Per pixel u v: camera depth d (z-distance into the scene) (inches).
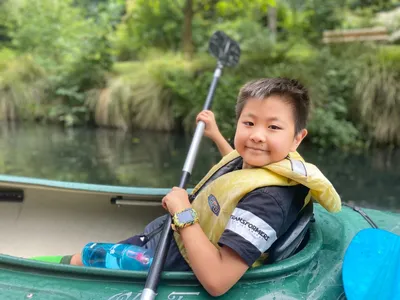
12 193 66.3
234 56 82.3
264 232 34.0
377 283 36.4
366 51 224.8
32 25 323.0
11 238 66.5
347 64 216.8
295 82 39.0
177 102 230.4
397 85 202.1
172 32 295.4
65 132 235.1
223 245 34.3
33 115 268.2
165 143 202.8
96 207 65.7
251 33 263.3
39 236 66.2
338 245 43.8
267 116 36.6
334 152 185.9
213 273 33.5
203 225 39.9
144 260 42.6
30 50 321.4
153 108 234.1
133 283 36.7
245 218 34.2
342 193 134.8
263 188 35.7
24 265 37.9
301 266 38.6
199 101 216.1
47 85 274.4
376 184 143.1
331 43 247.8
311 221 46.1
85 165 161.9
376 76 204.8
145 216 64.9
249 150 37.4
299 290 36.5
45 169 156.9
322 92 206.5
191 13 261.6
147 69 250.4
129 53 315.3
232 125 195.8
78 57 274.4
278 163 36.6
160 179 143.3
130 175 148.0
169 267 41.1
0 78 272.2
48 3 332.8
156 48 287.1
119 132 235.1
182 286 36.3
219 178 39.9
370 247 40.3
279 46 243.4
